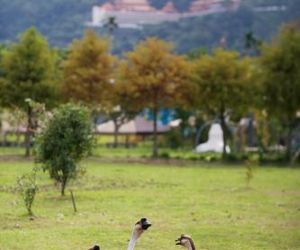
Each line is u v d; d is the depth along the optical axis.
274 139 154.12
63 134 58.50
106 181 74.81
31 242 38.03
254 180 80.88
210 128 159.12
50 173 59.06
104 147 161.75
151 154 130.88
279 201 59.78
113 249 36.78
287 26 118.31
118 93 118.69
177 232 42.19
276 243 39.66
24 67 111.38
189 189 68.75
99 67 117.00
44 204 53.88
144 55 116.81
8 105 113.38
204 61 117.50
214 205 55.91
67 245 37.41
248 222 47.03
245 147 158.88
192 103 119.75
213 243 39.19
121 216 48.50
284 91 113.19
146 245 37.88
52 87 112.62
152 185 72.12
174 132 167.88
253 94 116.06
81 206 53.44
